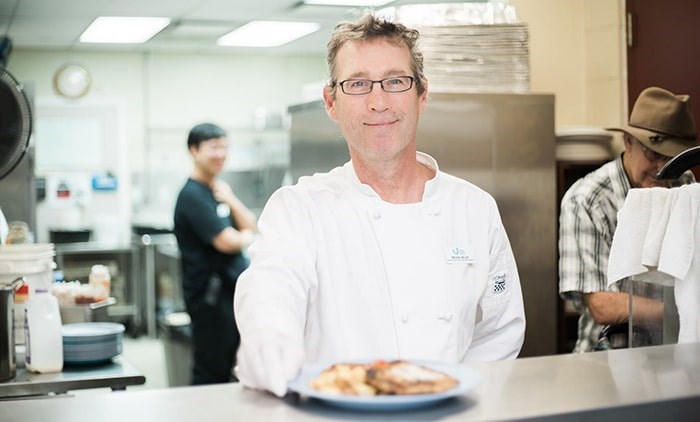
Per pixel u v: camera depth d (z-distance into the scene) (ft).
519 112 10.65
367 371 3.49
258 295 4.69
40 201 25.73
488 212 6.14
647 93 9.15
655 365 4.07
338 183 5.87
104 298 11.27
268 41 25.52
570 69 12.05
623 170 9.32
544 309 10.82
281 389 3.40
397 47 5.50
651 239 5.63
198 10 20.29
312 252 5.61
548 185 10.82
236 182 28.37
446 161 10.36
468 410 3.29
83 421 3.18
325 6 19.76
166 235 24.99
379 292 5.62
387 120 5.47
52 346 9.25
